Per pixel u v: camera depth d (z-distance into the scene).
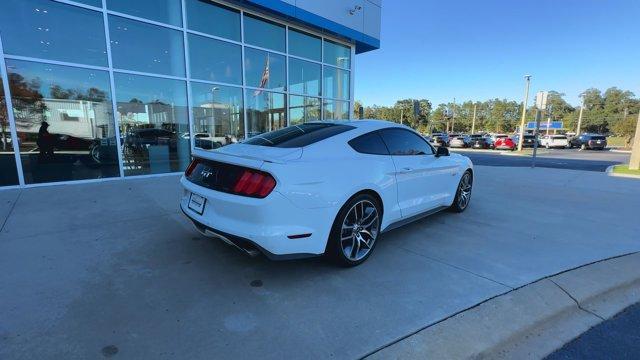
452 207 5.34
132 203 5.42
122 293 2.72
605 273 3.29
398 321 2.44
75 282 2.87
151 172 8.34
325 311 2.55
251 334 2.26
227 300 2.67
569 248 3.93
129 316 2.42
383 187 3.56
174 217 4.70
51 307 2.50
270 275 3.10
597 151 28.19
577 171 11.49
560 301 2.80
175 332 2.26
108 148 7.62
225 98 9.48
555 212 5.59
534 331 2.46
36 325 2.29
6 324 2.29
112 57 7.57
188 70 8.62
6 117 6.41
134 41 7.82
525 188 7.93
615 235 4.43
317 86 11.92
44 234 3.97
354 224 3.30
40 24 6.67
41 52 6.74
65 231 4.08
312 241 2.95
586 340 2.41
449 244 4.00
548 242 4.12
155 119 8.30
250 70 9.92
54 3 6.72
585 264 3.48
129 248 3.61
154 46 8.12
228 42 9.30
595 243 4.11
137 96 7.96
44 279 2.91
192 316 2.45
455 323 2.43
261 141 3.53
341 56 12.59
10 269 3.08
